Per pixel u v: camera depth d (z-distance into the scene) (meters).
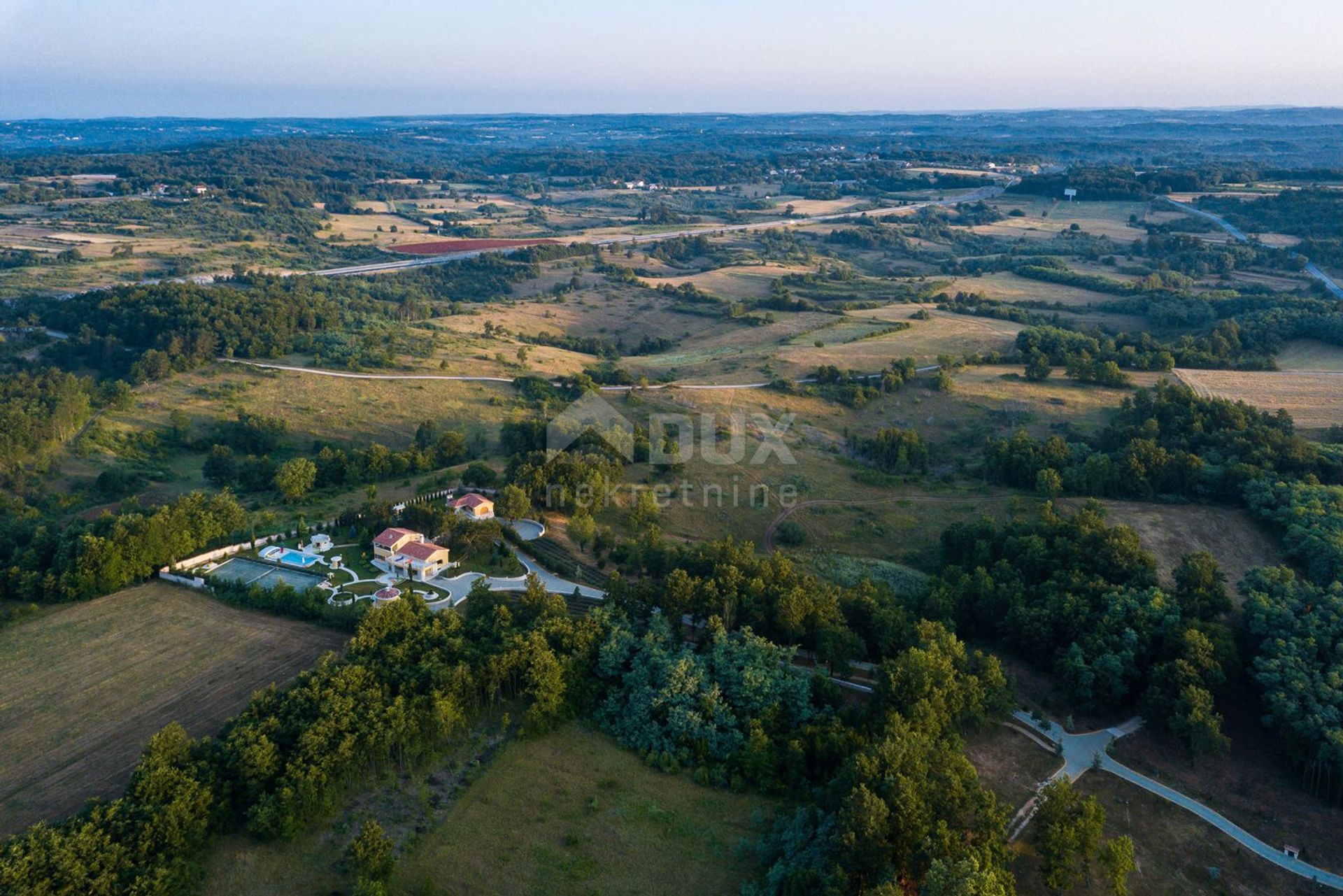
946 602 96.94
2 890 55.22
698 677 80.94
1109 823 70.19
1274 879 65.44
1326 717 74.12
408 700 75.31
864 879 58.47
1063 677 86.62
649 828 67.88
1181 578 98.25
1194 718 75.81
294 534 116.12
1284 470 123.19
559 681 79.94
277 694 75.50
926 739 69.06
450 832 66.62
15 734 75.44
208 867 62.59
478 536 110.00
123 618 94.62
